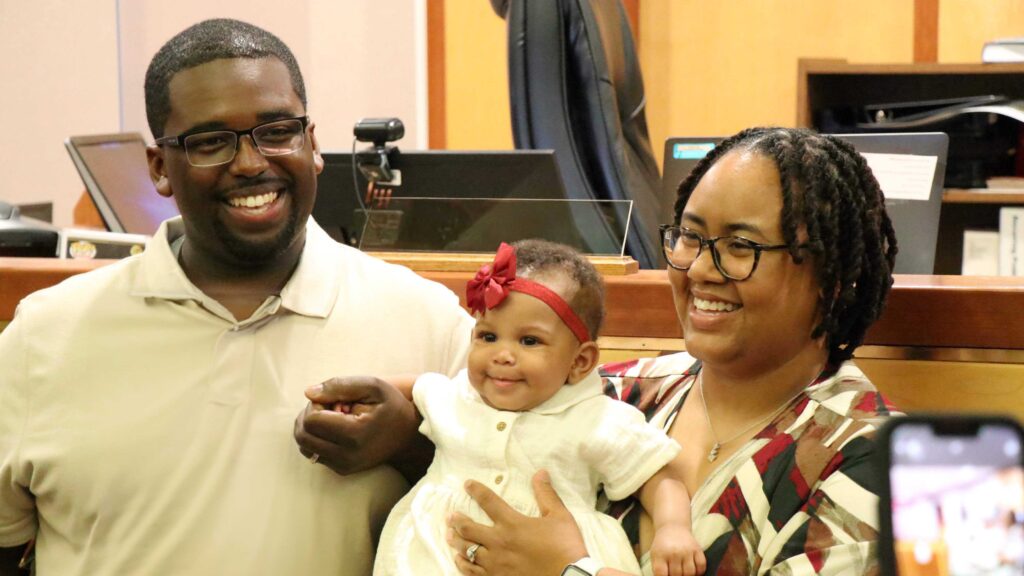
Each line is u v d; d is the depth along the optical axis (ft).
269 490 5.08
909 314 5.56
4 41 16.58
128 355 5.15
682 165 7.77
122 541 5.04
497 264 5.08
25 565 5.70
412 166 8.25
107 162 10.49
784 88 16.62
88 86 16.70
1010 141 12.14
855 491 4.26
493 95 16.89
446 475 5.14
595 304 5.21
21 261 6.68
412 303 5.53
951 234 12.60
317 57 17.03
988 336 5.48
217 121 4.94
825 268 4.58
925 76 12.98
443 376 5.37
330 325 5.34
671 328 5.93
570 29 8.79
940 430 1.80
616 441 4.96
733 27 16.67
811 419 4.64
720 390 5.00
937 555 1.76
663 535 4.56
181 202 5.10
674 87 16.96
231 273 5.30
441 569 4.83
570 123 8.86
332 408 4.98
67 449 5.03
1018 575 1.72
